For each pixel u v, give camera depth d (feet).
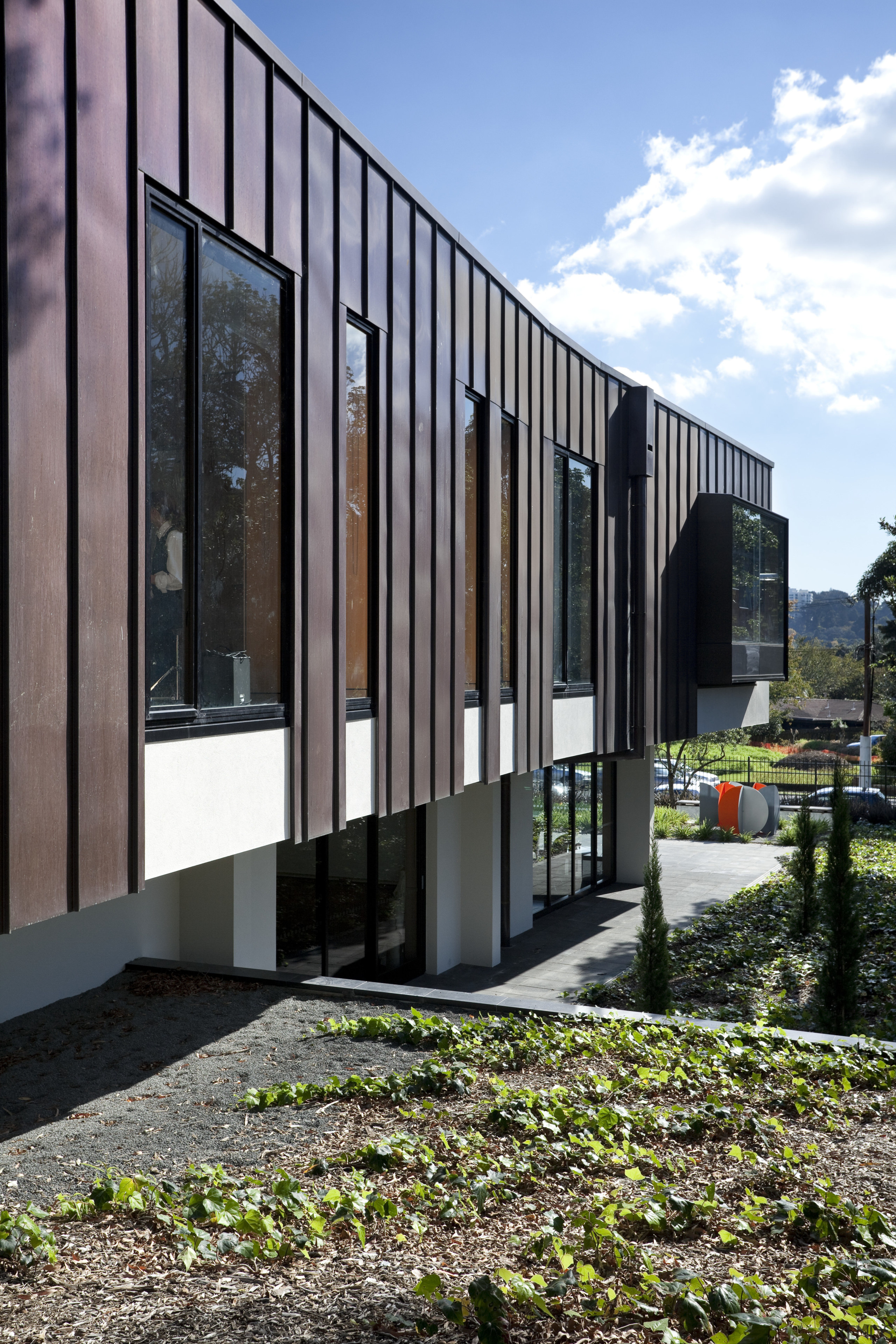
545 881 58.65
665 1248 13.43
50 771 15.37
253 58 20.90
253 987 26.91
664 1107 18.80
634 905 60.39
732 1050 22.50
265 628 21.88
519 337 37.93
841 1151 17.12
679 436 57.52
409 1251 13.07
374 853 39.55
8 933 14.73
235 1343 10.53
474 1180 15.25
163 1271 12.30
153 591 18.08
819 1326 10.91
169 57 18.16
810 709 312.09
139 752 17.37
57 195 15.40
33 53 14.94
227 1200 14.03
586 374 45.37
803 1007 33.68
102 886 16.56
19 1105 19.22
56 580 15.43
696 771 139.85
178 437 18.78
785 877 61.62
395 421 27.94
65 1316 11.09
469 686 33.94
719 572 59.82
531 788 54.24
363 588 26.66
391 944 41.06
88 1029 23.63
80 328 15.88
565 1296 11.84
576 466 44.83
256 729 21.34
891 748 145.28
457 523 32.27
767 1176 15.89
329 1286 11.97
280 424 22.48
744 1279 12.26
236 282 20.67
